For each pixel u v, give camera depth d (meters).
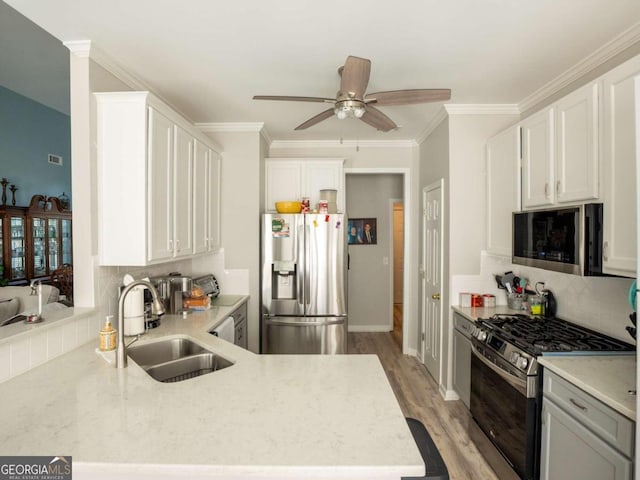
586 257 1.71
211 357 1.88
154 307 1.59
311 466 0.92
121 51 2.11
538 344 1.94
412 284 4.20
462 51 2.13
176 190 2.42
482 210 3.07
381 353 4.30
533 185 2.30
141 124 2.00
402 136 3.97
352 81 1.91
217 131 3.54
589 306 2.27
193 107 3.08
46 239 4.39
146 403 1.25
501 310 2.88
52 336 1.69
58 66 3.23
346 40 2.01
